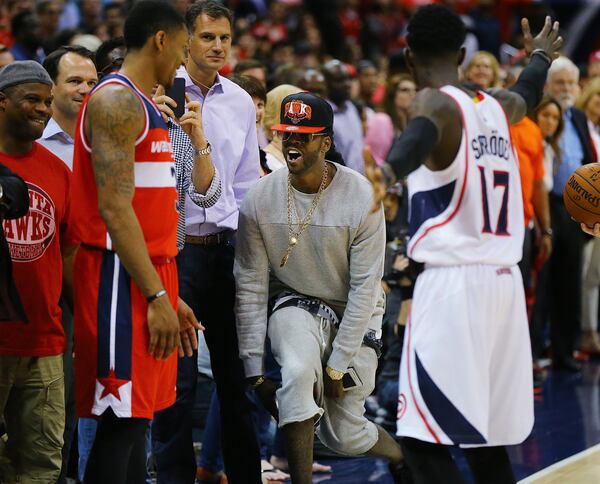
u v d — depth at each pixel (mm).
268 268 12992
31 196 11922
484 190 11305
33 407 12094
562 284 22891
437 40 11508
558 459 16625
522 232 11742
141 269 10633
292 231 12578
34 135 11875
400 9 43938
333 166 12734
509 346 11516
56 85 13914
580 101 24672
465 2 42688
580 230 22797
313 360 12328
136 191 10812
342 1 41156
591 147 22812
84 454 13562
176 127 13383
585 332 24625
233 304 13812
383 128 24078
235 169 14219
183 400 13539
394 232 18000
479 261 11273
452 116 11039
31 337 11938
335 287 12805
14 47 24625
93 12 29734
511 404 11516
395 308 17844
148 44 10961
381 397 18047
